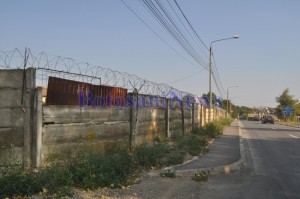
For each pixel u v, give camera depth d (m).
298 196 8.92
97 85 11.10
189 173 11.05
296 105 98.88
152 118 15.77
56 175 8.25
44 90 9.23
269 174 11.85
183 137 17.50
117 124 12.41
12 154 8.82
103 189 8.58
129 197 8.16
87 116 10.74
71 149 10.02
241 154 15.70
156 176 10.49
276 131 38.84
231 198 8.64
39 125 8.91
